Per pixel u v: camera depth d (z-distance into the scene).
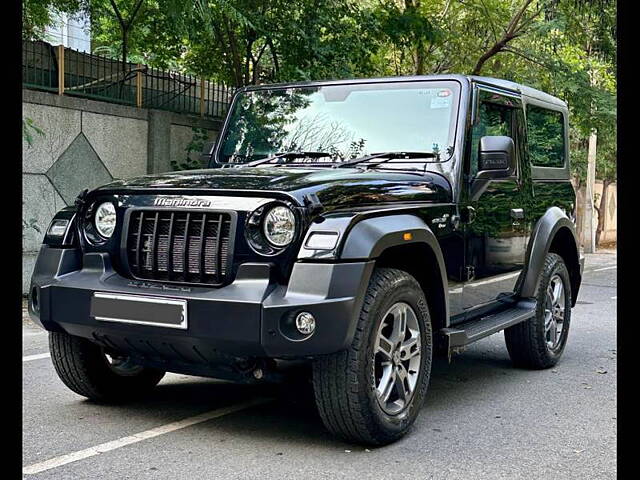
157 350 4.25
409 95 5.40
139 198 4.33
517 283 6.11
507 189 5.79
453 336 4.76
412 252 4.57
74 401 5.09
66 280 4.39
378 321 4.07
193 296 3.96
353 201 4.20
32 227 9.42
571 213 7.00
